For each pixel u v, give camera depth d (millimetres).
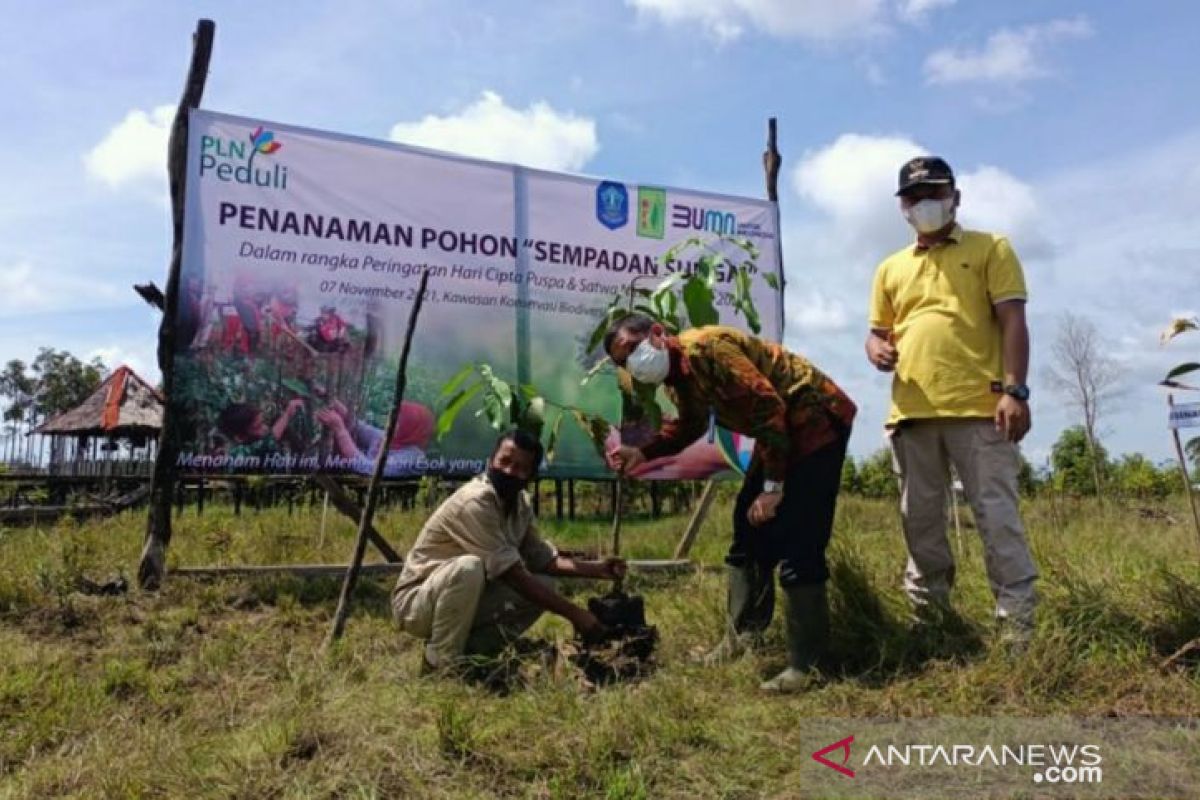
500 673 3977
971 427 4133
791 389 3990
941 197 4219
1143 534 8023
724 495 14328
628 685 3791
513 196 7059
